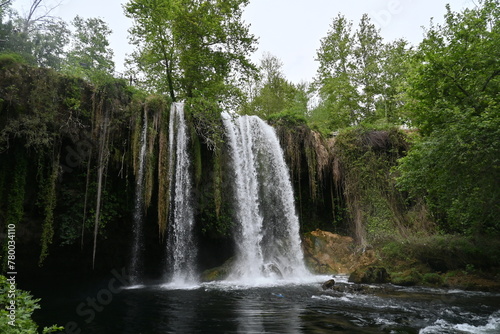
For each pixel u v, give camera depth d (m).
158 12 15.91
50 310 9.05
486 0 11.90
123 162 13.75
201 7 18.58
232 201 16.47
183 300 9.88
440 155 11.19
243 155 17.70
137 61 18.39
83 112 12.65
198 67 19.34
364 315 7.90
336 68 28.86
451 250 15.35
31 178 12.20
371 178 20.50
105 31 17.19
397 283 12.75
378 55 27.67
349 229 20.25
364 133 21.72
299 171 19.41
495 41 11.58
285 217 18.20
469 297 10.55
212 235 16.20
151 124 14.10
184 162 14.92
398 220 19.09
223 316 7.84
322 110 27.97
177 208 14.41
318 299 9.82
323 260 16.95
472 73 12.04
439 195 15.46
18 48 16.73
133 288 12.63
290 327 6.82
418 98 13.56
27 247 12.74
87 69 13.93
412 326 6.98
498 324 7.31
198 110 15.95
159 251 15.24
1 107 10.84
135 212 14.23
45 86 11.83
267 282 13.45
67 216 12.83
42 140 11.50
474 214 14.08
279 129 19.83
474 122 10.30
